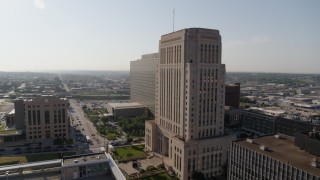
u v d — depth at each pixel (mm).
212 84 185500
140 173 178125
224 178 179375
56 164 74125
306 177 100500
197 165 176000
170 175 178500
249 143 136500
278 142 138250
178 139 178875
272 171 115250
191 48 178375
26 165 71188
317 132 124562
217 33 185750
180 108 187000
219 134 192625
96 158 77375
